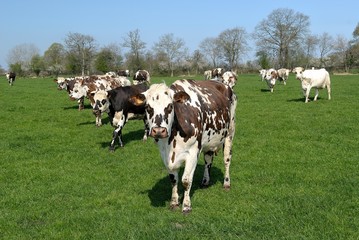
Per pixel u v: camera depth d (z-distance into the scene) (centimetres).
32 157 1202
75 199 828
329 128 1537
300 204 757
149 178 963
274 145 1280
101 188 902
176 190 748
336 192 822
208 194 836
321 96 2816
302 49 11606
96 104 1312
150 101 655
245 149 1236
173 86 762
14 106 2594
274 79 3344
